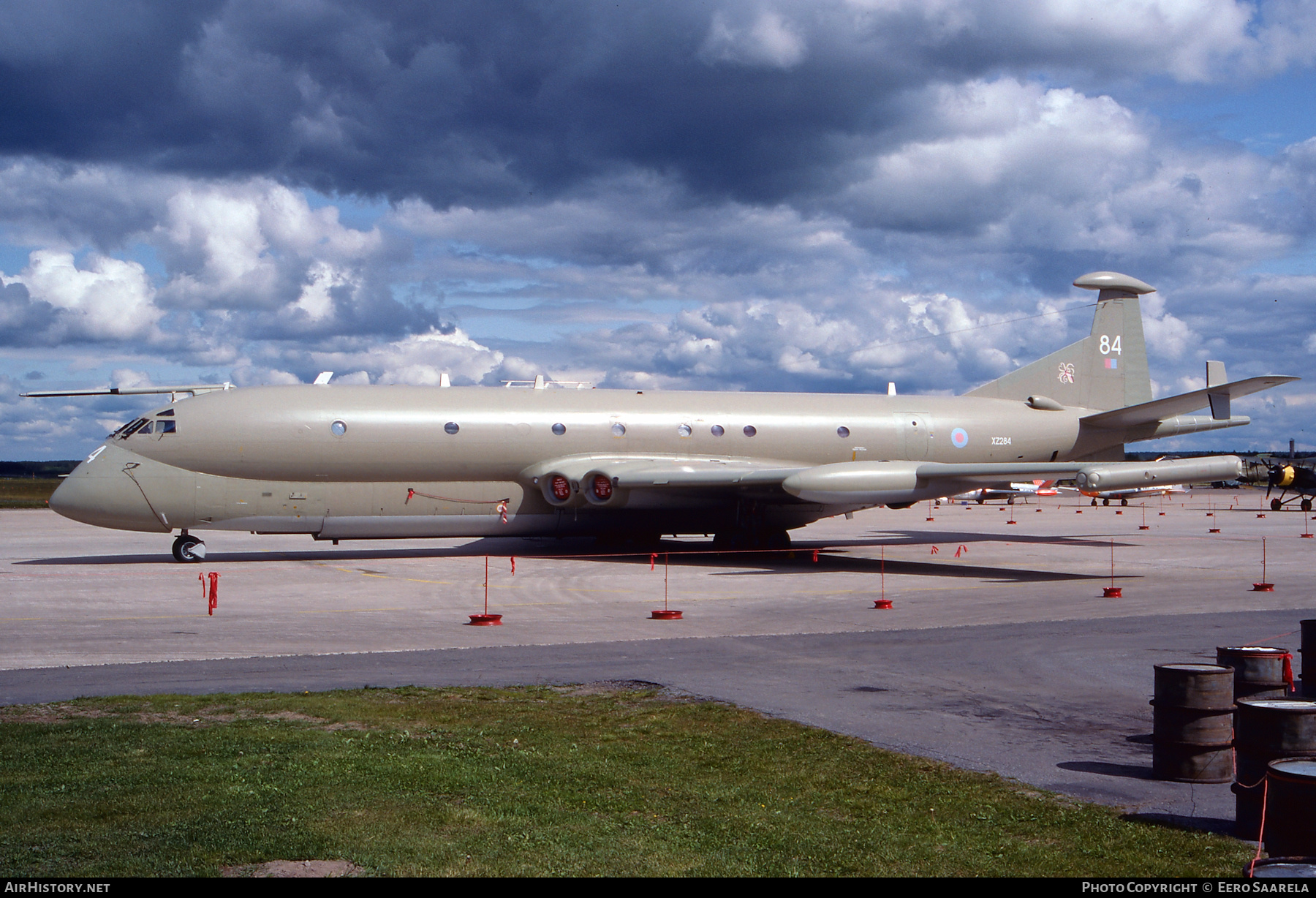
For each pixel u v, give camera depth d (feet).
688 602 60.95
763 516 95.91
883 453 100.78
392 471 86.48
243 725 30.12
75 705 32.81
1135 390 114.11
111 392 109.50
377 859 19.07
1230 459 76.33
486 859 19.30
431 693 35.24
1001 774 26.09
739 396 99.81
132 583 69.21
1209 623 52.31
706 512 94.79
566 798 23.40
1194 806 23.48
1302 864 17.37
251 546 102.99
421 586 68.08
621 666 40.60
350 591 65.51
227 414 82.74
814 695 35.40
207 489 82.94
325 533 87.51
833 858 19.83
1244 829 21.20
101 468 81.41
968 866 19.52
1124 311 114.01
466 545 103.04
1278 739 21.07
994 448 105.19
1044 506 225.56
